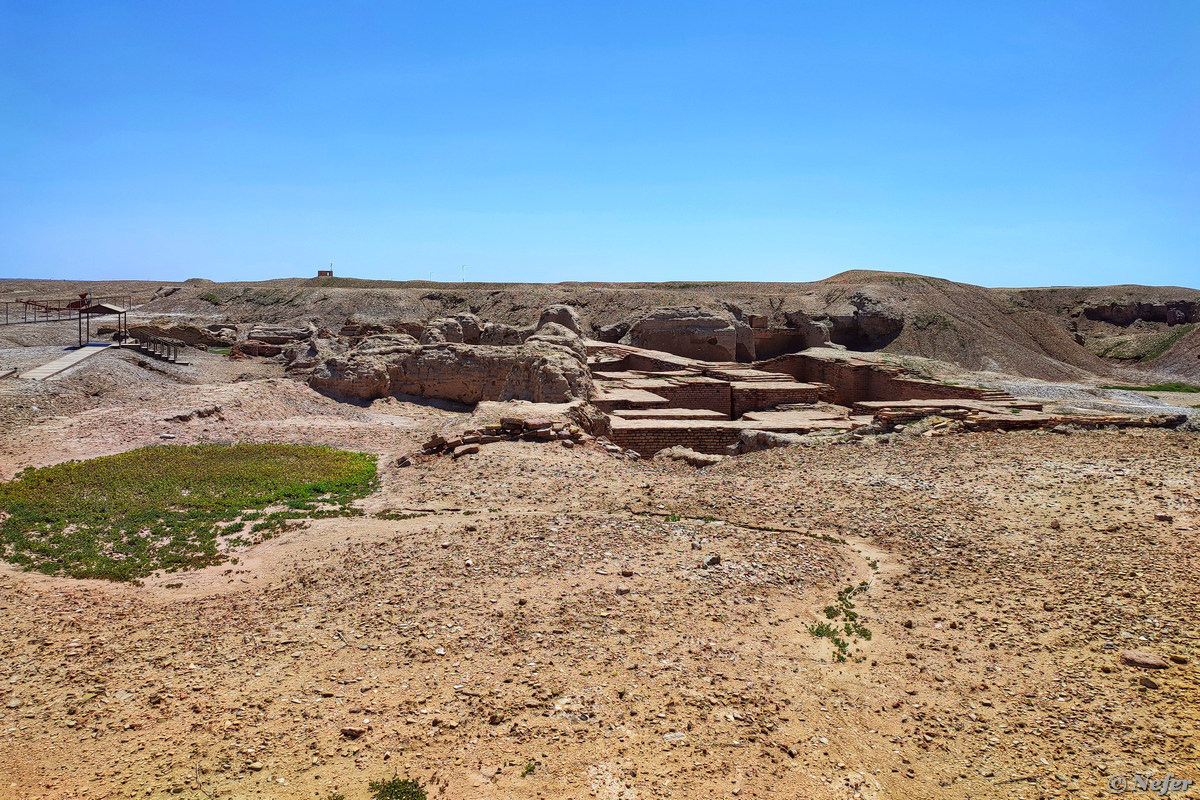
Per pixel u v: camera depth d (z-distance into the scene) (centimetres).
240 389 2625
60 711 734
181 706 739
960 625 934
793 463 1772
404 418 2692
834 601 1007
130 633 928
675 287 10425
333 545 1250
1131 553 1120
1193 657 838
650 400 2744
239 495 1580
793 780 651
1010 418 2103
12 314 6281
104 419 2167
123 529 1372
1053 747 702
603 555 1120
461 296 9319
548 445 1900
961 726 735
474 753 668
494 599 964
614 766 654
